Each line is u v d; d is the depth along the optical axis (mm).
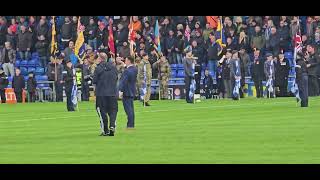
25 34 142500
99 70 68438
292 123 78938
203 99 131000
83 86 130125
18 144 63062
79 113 101250
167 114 95062
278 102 116188
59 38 146500
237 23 141125
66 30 141375
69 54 129625
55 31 137500
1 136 70000
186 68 121250
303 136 66250
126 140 65125
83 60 122688
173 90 137375
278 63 131375
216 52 136500
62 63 130625
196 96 122000
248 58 134625
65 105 121562
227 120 84000
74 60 119688
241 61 133625
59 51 142875
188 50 121812
